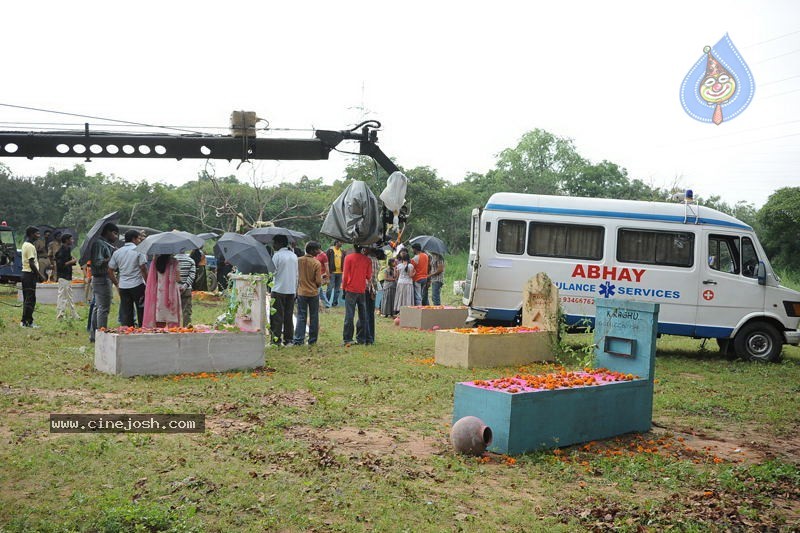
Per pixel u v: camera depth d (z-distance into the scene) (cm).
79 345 1246
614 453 691
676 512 531
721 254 1479
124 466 580
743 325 1463
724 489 594
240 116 1203
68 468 570
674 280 1474
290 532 465
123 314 1273
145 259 1258
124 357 974
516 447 664
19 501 498
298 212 4009
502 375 1105
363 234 1375
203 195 3822
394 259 2092
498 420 668
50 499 505
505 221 1511
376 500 527
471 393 693
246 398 859
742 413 920
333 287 2202
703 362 1413
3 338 1277
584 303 1491
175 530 450
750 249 1477
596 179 5466
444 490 562
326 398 877
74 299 2109
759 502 565
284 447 652
